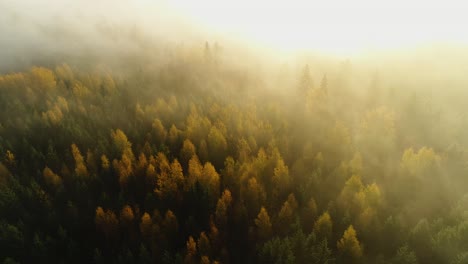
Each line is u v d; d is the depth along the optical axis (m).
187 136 87.31
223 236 57.41
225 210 58.72
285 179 66.81
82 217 63.72
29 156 81.69
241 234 59.59
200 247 53.06
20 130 91.62
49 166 78.06
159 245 55.41
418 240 50.00
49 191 70.19
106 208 65.31
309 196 63.09
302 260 48.44
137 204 63.44
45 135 90.31
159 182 64.69
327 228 52.88
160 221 58.34
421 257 49.28
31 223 61.81
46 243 55.81
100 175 73.69
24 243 56.41
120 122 98.75
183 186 66.75
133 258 52.78
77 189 68.06
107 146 82.50
